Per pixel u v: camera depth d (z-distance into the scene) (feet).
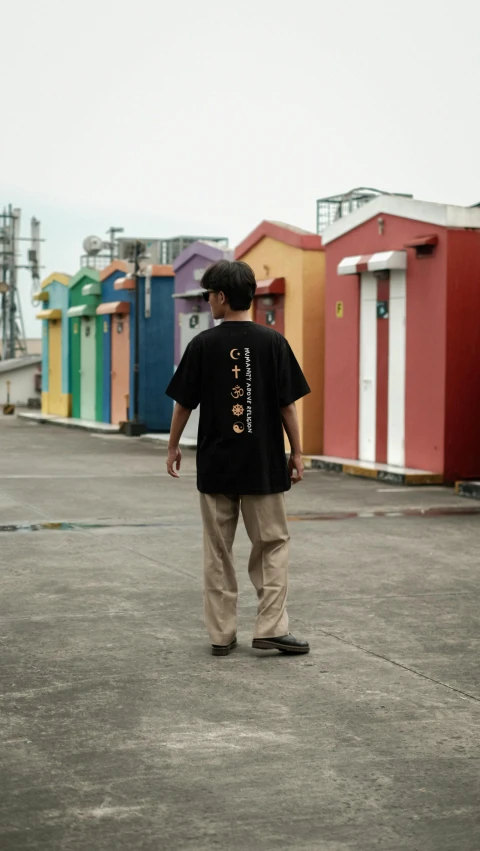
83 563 26.84
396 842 11.16
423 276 45.42
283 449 18.31
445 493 41.88
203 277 18.37
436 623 20.77
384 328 48.60
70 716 15.08
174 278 77.46
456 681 16.89
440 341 44.45
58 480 46.24
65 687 16.44
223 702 15.74
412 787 12.59
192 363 18.19
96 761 13.35
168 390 18.34
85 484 44.80
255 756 13.55
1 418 101.55
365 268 47.78
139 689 16.35
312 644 19.08
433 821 11.66
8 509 36.88
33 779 12.77
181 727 14.64
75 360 94.27
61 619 20.88
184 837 11.25
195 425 69.46
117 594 23.20
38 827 11.47
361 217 49.62
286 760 13.42
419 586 24.32
